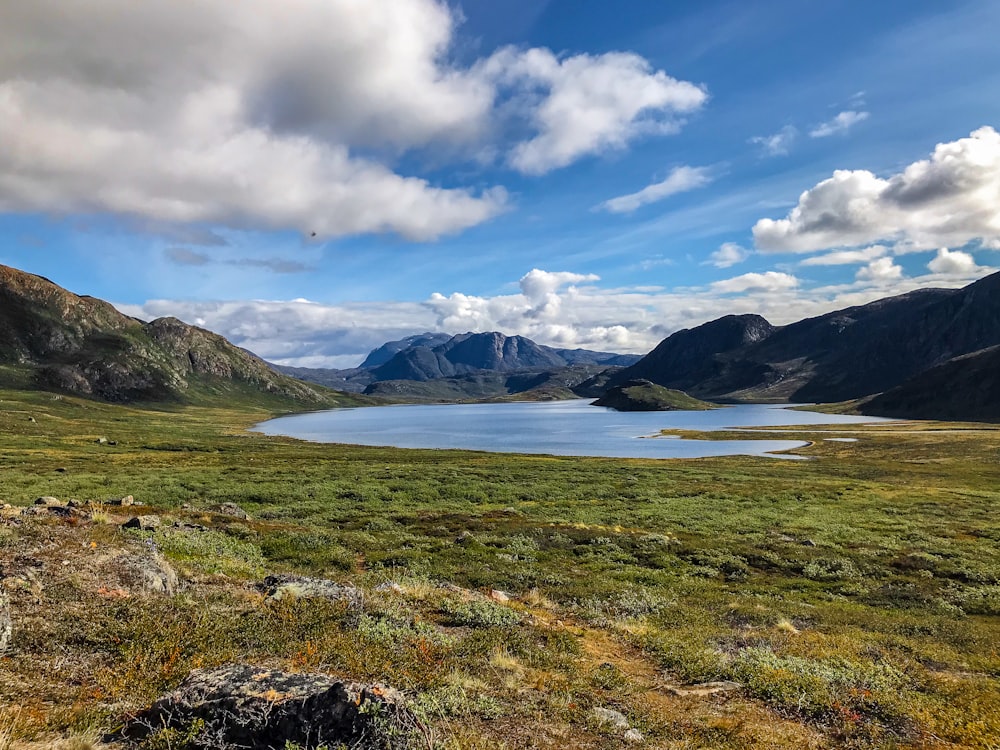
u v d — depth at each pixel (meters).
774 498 50.00
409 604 14.69
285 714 6.53
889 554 29.66
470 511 40.69
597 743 7.86
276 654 9.66
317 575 18.80
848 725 9.42
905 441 122.56
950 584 24.58
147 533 17.59
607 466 77.00
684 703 10.23
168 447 95.88
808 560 28.14
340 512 38.22
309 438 153.62
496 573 22.23
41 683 7.53
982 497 51.91
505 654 11.32
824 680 11.53
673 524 37.81
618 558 27.62
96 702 7.20
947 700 10.92
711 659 12.53
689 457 103.38
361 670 9.22
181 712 6.71
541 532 32.22
